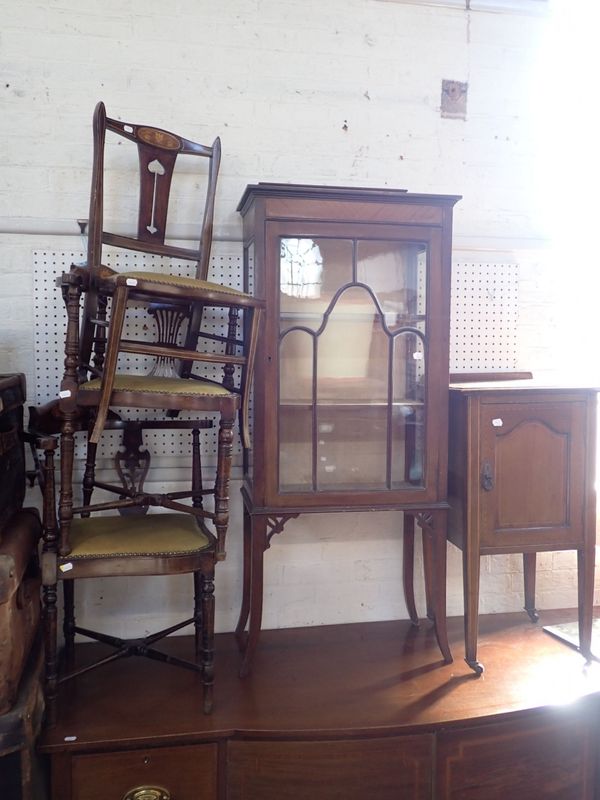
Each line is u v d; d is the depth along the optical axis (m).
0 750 1.24
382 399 1.65
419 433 1.66
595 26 2.06
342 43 1.91
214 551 1.42
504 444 1.63
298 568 1.95
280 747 1.41
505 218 2.04
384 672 1.65
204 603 1.44
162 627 1.87
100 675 1.63
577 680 1.62
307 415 1.62
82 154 1.78
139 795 1.38
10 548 1.30
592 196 2.09
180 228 1.83
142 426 1.70
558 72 2.05
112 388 1.31
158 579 1.86
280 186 1.53
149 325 1.80
